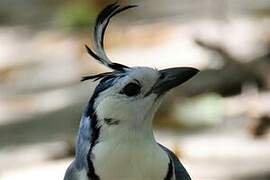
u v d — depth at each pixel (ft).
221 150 39.01
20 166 40.42
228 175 36.65
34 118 46.24
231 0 58.95
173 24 57.36
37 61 56.80
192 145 39.73
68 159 40.81
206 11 58.39
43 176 38.96
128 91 25.94
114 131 25.89
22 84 52.54
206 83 44.83
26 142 43.37
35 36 63.00
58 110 46.65
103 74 26.50
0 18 68.74
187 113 42.65
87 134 26.22
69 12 61.52
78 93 48.44
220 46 47.32
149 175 25.79
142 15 61.31
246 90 44.75
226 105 43.21
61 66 54.65
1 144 43.45
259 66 45.21
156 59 51.16
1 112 47.88
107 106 25.95
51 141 42.83
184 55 50.34
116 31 57.88
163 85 26.18
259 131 40.47
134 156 25.75
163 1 63.72
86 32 60.44
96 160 25.85
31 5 70.49
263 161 37.65
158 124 42.42
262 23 53.42
